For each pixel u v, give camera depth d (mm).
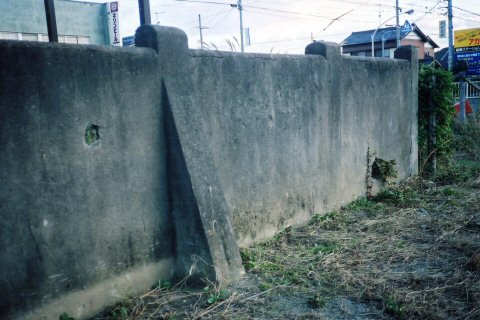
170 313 3445
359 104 6617
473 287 3838
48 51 3029
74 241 3248
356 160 6668
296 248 4871
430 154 8422
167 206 3971
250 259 4461
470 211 6148
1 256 2836
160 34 3771
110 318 3354
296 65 5355
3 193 2832
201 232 3848
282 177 5246
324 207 6023
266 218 5043
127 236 3637
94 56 3316
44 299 3074
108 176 3467
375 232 5430
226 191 4508
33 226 2994
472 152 9773
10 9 14180
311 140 5672
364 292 3889
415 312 3514
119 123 3523
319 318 3461
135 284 3703
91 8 17344
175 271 4039
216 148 4375
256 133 4844
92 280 3381
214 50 4340
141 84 3666
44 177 3043
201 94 4195
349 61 6316
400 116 7758
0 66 2781
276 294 3840
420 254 4707
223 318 3418
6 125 2828
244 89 4660
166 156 3920
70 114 3180
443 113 8438
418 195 7105
